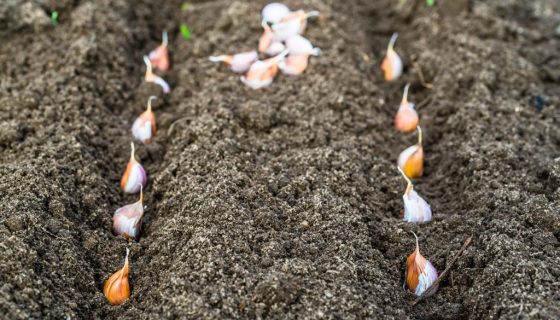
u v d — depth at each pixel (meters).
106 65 1.06
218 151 0.96
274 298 0.85
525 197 0.94
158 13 1.16
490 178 0.96
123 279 0.88
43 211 0.91
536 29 1.15
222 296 0.85
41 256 0.88
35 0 1.09
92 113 1.02
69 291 0.87
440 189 0.98
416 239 0.89
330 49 1.07
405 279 0.90
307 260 0.88
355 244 0.90
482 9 1.12
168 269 0.89
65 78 1.03
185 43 1.12
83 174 0.95
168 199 0.94
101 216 0.93
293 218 0.92
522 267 0.87
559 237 0.91
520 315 0.84
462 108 1.03
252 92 1.03
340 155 0.97
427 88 1.08
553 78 1.08
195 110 1.02
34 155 0.96
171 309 0.85
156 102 1.04
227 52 1.08
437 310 0.88
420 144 0.98
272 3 1.11
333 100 1.02
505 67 1.07
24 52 1.07
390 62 1.09
